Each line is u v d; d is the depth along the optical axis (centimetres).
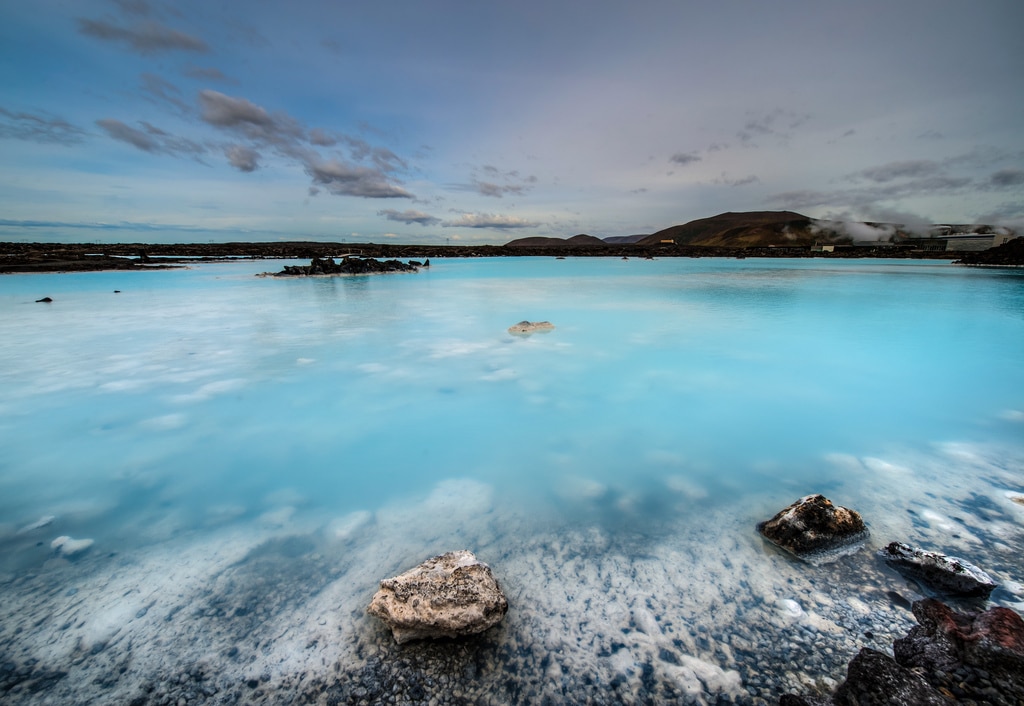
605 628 212
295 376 640
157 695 183
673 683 185
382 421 494
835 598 226
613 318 1077
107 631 214
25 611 227
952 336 876
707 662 193
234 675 191
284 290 1664
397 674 191
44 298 1328
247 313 1149
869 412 503
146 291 1602
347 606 230
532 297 1465
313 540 292
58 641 208
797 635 205
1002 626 183
